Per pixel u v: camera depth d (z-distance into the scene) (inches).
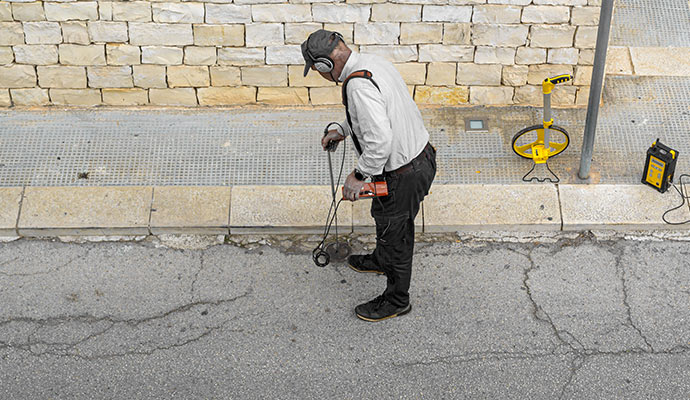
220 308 171.3
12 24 203.5
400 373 156.6
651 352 159.0
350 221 187.8
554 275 177.2
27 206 190.7
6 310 170.2
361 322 167.5
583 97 216.4
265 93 217.6
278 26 205.0
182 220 188.4
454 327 165.9
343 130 158.6
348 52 139.2
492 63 211.6
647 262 179.2
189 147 206.7
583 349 160.1
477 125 211.9
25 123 212.8
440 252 183.9
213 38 206.8
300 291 175.2
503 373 156.0
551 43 207.6
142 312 170.2
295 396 152.6
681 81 222.4
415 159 145.0
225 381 155.7
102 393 153.6
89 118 215.2
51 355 160.9
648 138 206.5
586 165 192.2
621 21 243.6
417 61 211.9
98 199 192.7
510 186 194.9
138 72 212.8
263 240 188.1
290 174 199.6
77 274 179.2
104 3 200.8
